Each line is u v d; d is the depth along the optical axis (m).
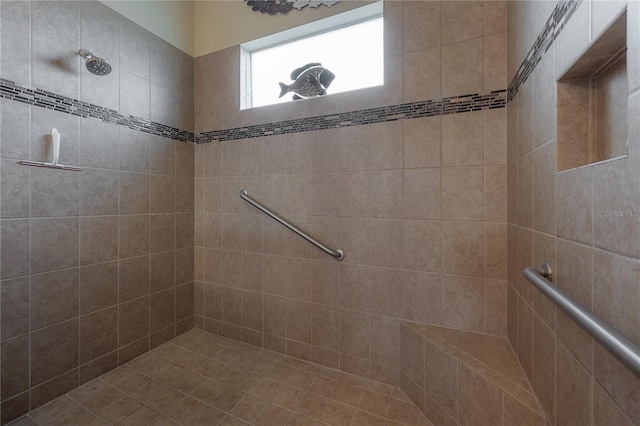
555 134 0.70
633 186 0.43
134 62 1.56
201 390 1.32
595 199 0.54
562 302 0.52
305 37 1.69
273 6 1.68
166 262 1.75
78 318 1.33
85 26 1.34
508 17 1.13
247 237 1.75
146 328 1.64
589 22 0.54
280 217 1.62
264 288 1.70
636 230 0.43
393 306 1.37
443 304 1.28
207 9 1.89
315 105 1.53
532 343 0.88
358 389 1.34
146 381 1.38
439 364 1.12
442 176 1.27
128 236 1.54
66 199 1.28
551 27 0.73
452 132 1.25
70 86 1.29
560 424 0.69
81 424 1.12
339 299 1.49
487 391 0.92
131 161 1.55
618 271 0.47
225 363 1.55
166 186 1.75
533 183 0.86
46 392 1.22
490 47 1.19
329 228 1.50
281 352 1.65
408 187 1.33
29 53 1.16
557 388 0.70
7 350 1.11
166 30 1.75
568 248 0.65
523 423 0.81
